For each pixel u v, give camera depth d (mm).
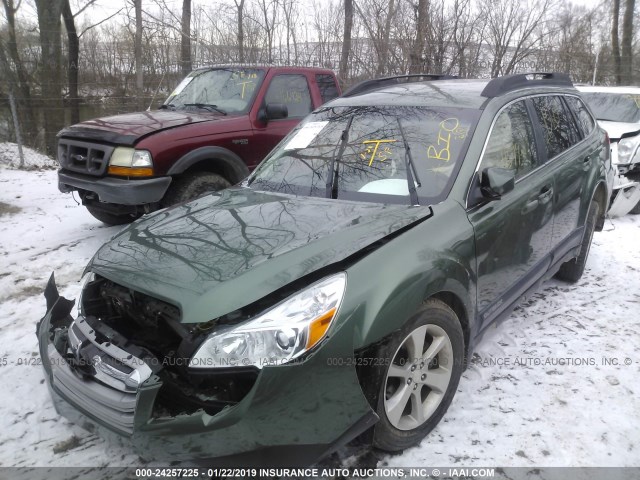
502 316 3482
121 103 15102
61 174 5793
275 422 2162
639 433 2854
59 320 2961
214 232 2820
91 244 6027
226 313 2215
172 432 2191
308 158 3648
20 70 14227
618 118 7926
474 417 2990
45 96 14602
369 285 2398
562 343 3809
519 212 3391
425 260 2627
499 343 3820
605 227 6719
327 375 2227
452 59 11625
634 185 6934
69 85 16266
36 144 13805
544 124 4090
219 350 2205
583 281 4969
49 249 5871
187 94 6938
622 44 21938
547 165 3918
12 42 14633
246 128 6121
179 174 5672
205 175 5770
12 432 2947
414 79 5086
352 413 2305
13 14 15750
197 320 2205
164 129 5520
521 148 3684
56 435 2926
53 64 14742
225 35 15586
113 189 5215
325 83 7270
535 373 3424
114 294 2693
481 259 3043
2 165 10516
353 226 2730
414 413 2705
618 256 5617
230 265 2447
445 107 3564
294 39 15125
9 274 5164
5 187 8719
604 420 2959
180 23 15023
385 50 11641
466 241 2906
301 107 6867
